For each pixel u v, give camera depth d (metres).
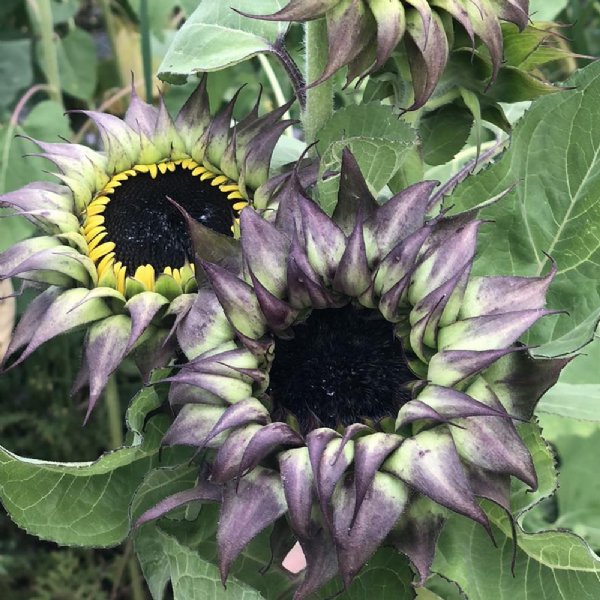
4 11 0.91
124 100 0.89
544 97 0.46
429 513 0.37
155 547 0.46
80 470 0.45
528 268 0.48
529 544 0.43
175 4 0.78
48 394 0.87
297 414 0.38
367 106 0.45
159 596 0.46
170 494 0.45
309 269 0.38
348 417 0.38
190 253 0.46
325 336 0.39
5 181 0.68
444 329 0.37
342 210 0.39
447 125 0.50
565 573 0.43
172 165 0.49
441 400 0.36
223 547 0.36
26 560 0.86
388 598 0.42
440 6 0.40
